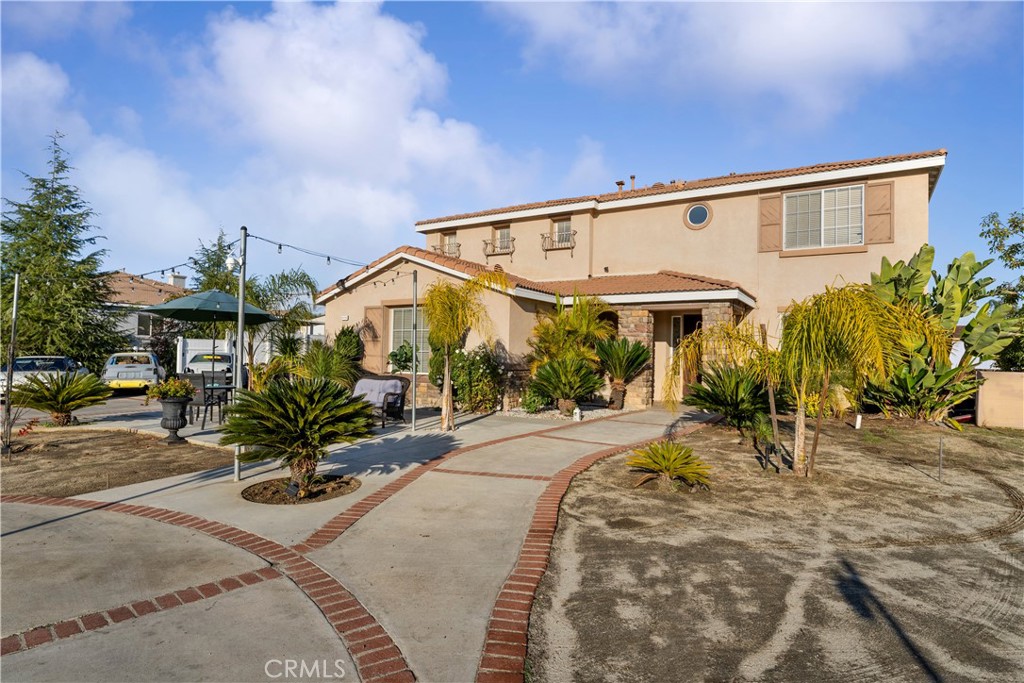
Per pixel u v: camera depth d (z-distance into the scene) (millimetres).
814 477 7832
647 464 7301
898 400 12945
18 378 15938
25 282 21938
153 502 6484
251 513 6105
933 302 13016
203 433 10828
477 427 12023
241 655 3414
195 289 28438
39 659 3320
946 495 7082
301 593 4254
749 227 16797
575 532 5695
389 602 4141
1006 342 12227
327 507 6340
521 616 3963
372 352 17750
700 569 4797
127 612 3914
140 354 21359
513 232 20906
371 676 3230
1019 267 15672
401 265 17109
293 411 6426
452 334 11648
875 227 15062
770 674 3320
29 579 4422
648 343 15820
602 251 19312
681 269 17844
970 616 4023
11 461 8609
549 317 15688
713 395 11078
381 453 9195
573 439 10578
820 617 3988
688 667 3389
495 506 6414
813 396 12383
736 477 7820
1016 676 3312
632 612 4066
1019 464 8961
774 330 16266
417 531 5621
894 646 3623
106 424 11930
